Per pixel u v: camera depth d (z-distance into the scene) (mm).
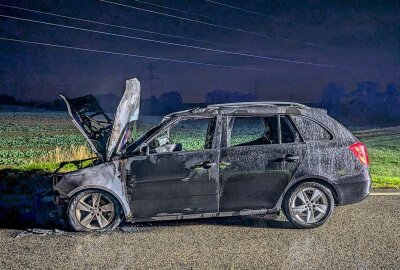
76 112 6887
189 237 5941
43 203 7805
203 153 6188
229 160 6176
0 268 4918
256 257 5133
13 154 17859
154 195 6145
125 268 4867
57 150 14695
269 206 6219
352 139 6461
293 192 6203
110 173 6164
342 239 5738
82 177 6168
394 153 16844
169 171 6145
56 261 5117
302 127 6363
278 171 6191
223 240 5785
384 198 8055
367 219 6656
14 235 6172
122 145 6500
